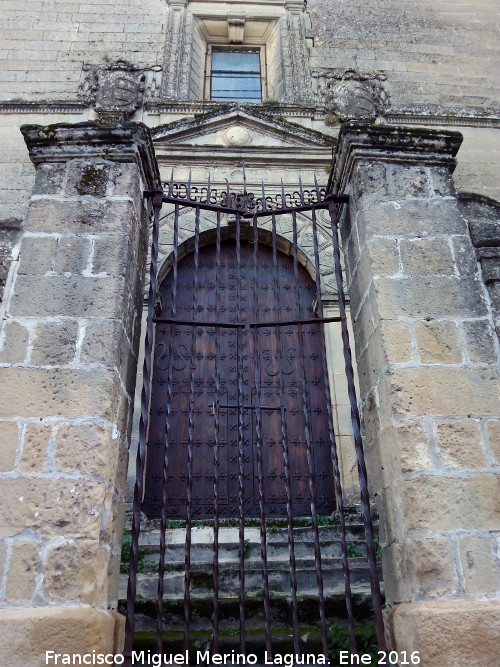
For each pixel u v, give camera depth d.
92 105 9.63
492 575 2.65
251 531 5.80
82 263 3.28
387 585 3.13
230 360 7.50
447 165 3.79
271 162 8.95
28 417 2.86
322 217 8.46
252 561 5.11
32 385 2.94
